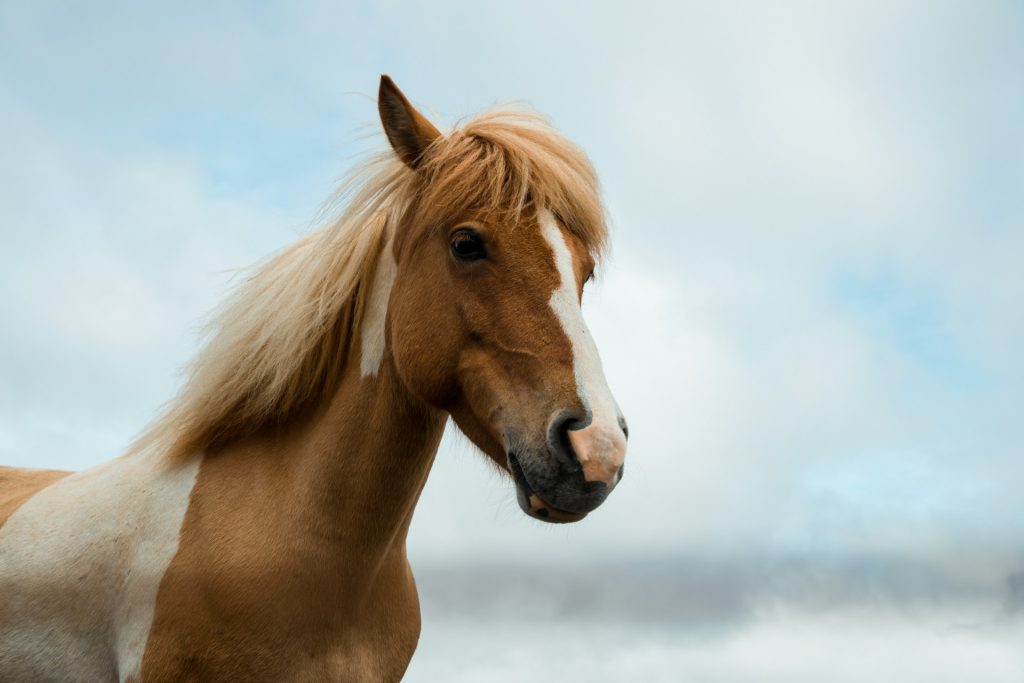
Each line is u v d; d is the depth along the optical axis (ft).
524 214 8.07
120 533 8.82
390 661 9.04
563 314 7.67
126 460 9.67
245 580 8.13
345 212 9.29
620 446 7.19
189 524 8.62
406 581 9.57
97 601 8.72
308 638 8.21
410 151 8.88
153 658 8.18
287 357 8.94
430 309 8.23
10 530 9.41
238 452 9.12
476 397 8.04
